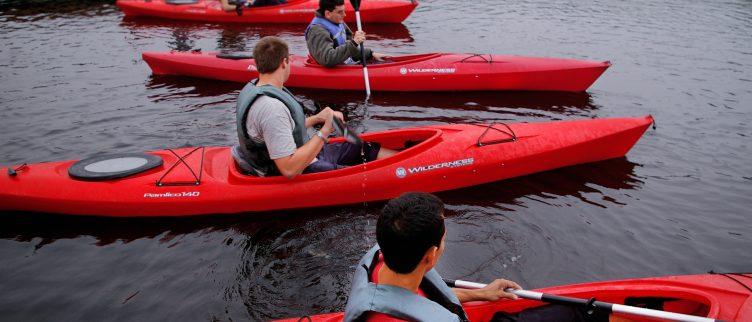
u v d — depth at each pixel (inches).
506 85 243.9
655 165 178.4
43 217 149.9
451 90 246.7
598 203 155.3
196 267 129.6
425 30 360.2
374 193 153.6
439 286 72.7
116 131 205.9
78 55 303.1
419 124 213.0
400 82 242.5
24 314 114.1
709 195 159.6
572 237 139.5
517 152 165.2
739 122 211.6
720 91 244.2
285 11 380.2
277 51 131.6
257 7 382.6
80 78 265.0
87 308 116.1
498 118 218.1
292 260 131.7
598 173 172.6
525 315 92.7
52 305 117.0
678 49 307.1
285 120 132.9
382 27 372.8
